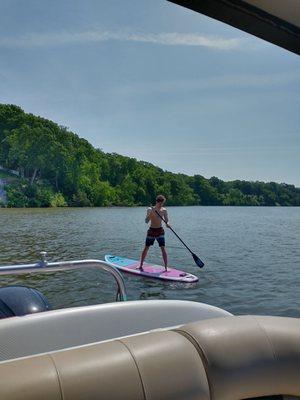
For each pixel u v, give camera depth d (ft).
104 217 156.76
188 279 31.30
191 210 257.14
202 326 4.43
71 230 93.81
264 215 204.33
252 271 38.37
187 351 4.12
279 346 4.35
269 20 4.98
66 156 276.21
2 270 6.42
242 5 4.75
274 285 31.73
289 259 47.50
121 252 54.39
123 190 280.92
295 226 118.93
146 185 283.38
